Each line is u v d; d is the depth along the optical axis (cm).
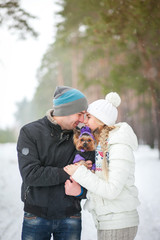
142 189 747
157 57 1164
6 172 1095
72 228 232
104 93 1262
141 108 2455
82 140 225
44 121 237
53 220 231
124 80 1251
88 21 814
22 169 223
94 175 216
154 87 1366
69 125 234
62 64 3706
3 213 533
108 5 683
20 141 229
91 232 425
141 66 1234
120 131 220
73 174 216
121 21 719
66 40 1448
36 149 228
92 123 233
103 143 221
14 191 736
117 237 218
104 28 788
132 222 221
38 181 218
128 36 816
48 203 228
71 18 1118
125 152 214
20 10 705
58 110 232
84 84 1579
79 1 898
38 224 227
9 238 404
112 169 214
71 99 231
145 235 419
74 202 235
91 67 2034
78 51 2527
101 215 223
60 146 232
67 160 233
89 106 239
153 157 1616
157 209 547
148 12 650
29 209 229
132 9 675
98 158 226
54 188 230
